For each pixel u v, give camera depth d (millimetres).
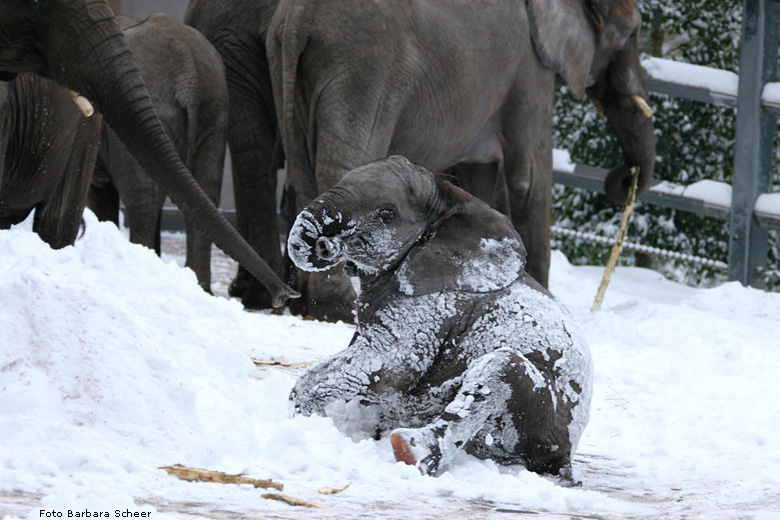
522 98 28141
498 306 12695
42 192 21031
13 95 19828
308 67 25234
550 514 10547
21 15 15312
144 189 26875
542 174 28781
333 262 12602
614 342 25531
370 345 12727
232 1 29734
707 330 25422
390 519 9477
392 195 12633
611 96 32188
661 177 41656
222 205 49062
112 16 15766
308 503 9797
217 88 27375
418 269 12711
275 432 11711
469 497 11062
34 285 12062
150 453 10859
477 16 26656
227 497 9820
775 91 36125
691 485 13242
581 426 12977
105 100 15492
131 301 18688
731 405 18391
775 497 12148
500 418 12281
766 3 35969
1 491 9234
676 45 43375
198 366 13492
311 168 26094
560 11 28688
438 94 26016
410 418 12867
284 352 20000
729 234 37188
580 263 43844
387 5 25109
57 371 11406
